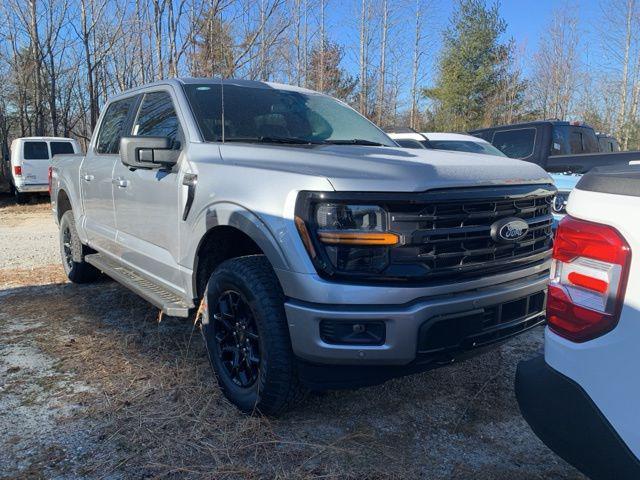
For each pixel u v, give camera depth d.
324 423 3.17
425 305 2.67
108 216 4.86
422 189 2.66
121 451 2.86
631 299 1.74
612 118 27.72
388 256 2.66
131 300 5.50
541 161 7.53
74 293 5.82
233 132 3.79
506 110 30.02
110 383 3.62
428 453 2.90
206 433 3.02
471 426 3.18
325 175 2.73
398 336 2.64
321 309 2.67
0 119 28.47
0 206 16.77
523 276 3.08
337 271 2.66
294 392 3.00
